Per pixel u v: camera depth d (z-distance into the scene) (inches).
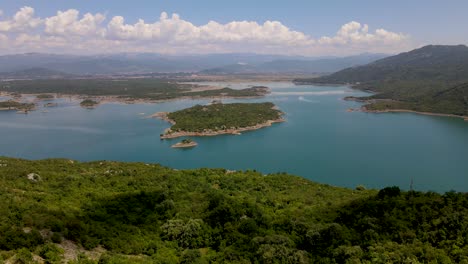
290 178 4503.0
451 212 2340.1
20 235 1937.7
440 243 2074.3
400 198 2753.4
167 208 2906.0
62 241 2059.5
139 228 2522.1
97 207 2861.7
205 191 3545.8
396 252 1996.8
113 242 2215.8
